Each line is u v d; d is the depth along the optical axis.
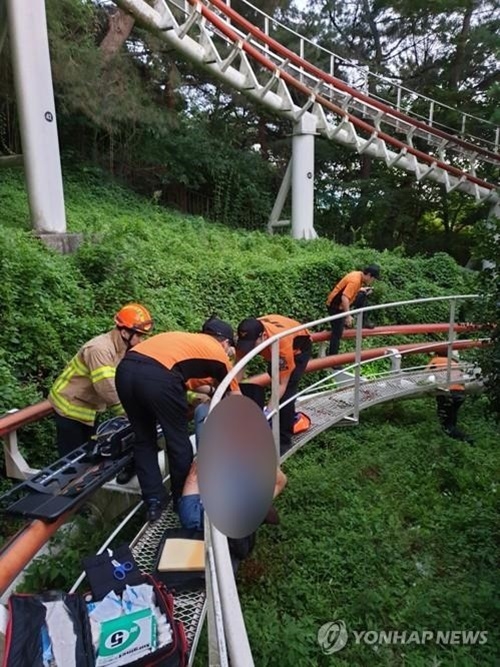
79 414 3.39
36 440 4.14
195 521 2.59
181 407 2.79
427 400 7.21
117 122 13.87
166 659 2.01
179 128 16.30
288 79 12.81
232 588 1.29
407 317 10.61
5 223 7.33
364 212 21.69
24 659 1.88
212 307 7.15
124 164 15.60
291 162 14.55
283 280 8.41
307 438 4.41
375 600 3.36
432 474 5.25
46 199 6.73
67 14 11.59
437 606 3.47
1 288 4.59
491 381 4.25
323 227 21.89
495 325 4.11
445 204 21.55
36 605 2.04
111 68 13.05
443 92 21.03
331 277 9.44
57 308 4.92
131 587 2.18
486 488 5.13
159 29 10.33
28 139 6.60
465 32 21.28
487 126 20.52
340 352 8.37
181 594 2.36
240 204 17.41
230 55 11.48
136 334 3.18
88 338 5.03
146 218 11.85
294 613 3.28
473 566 3.93
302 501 4.52
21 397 4.01
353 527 4.21
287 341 3.72
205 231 11.55
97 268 6.02
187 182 16.28
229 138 18.72
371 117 14.85
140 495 3.21
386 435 6.12
